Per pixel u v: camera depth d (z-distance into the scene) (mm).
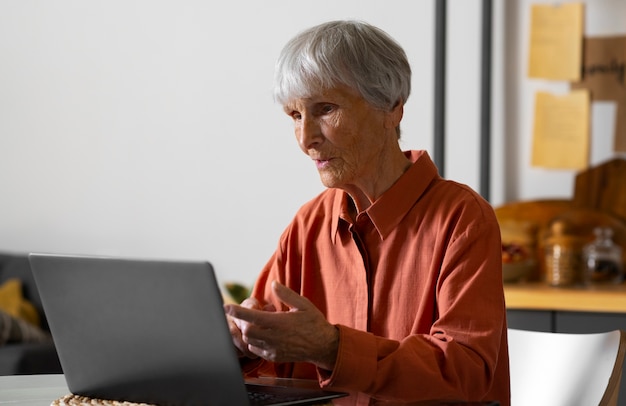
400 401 1473
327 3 3893
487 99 3510
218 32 4117
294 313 1476
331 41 1729
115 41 4352
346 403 1467
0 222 4676
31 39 4543
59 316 1539
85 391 1577
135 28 4301
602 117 3529
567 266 3262
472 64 3615
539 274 3498
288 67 1749
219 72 4129
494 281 1688
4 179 4652
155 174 4293
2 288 4539
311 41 1742
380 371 1527
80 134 4469
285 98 1774
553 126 3562
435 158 3432
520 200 3605
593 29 3537
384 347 1559
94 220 4457
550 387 1909
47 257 1500
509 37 3605
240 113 4098
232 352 1348
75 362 1562
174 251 4270
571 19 3537
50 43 4508
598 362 1826
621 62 3502
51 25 4496
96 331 1493
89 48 4418
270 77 4035
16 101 4594
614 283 3314
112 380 1521
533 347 1987
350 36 1737
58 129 4520
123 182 4379
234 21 4082
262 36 4035
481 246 1711
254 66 4062
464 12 3617
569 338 1925
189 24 4176
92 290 1461
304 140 1759
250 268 4117
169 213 4273
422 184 1822
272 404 1432
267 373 1891
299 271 1974
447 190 1809
